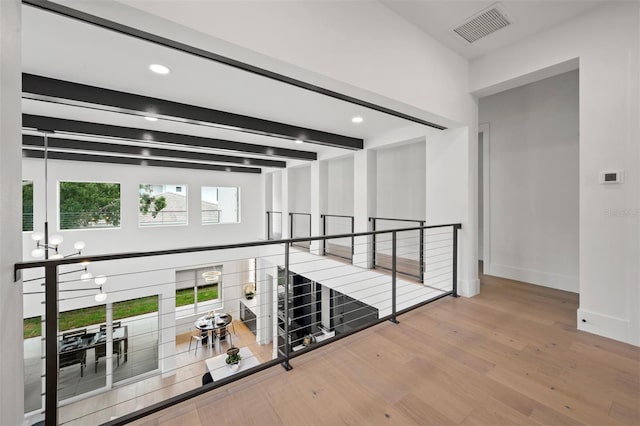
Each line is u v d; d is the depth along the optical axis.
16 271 1.15
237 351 5.74
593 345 2.18
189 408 1.53
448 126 3.29
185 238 7.35
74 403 5.06
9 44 1.09
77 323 5.87
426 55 2.71
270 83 2.70
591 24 2.38
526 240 3.88
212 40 1.56
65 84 2.59
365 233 2.44
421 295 3.82
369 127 4.31
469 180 3.28
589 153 2.41
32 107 3.17
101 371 5.59
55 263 1.25
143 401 5.18
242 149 5.20
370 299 4.65
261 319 7.40
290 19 1.80
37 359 5.16
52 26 1.82
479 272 4.46
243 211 8.43
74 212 6.01
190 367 6.20
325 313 6.50
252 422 1.43
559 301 3.15
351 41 2.12
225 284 8.77
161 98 3.06
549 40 2.62
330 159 6.24
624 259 2.24
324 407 1.54
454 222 3.41
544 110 3.69
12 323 1.10
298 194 8.15
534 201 3.80
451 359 2.00
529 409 1.51
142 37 1.53
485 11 2.41
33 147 4.50
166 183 7.08
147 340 6.62
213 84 2.72
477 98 3.36
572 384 1.71
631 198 2.20
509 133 4.04
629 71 2.21
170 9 1.39
